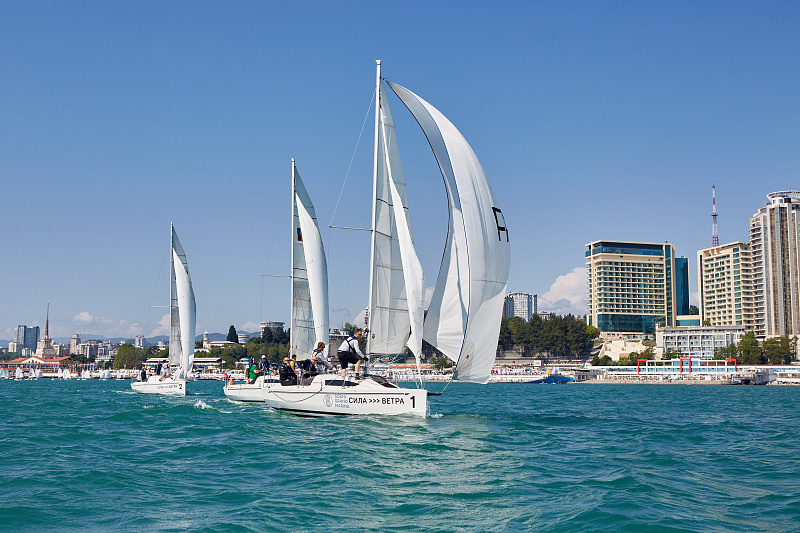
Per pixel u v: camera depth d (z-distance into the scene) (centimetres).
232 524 1215
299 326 4612
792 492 1550
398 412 2778
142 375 6097
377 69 2873
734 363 17625
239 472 1720
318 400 2911
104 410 3800
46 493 1470
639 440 2539
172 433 2569
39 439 2378
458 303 2684
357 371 2834
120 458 1948
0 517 1268
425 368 16475
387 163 2809
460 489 1522
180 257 5997
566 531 1191
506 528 1209
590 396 7569
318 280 4669
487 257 2670
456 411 3841
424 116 2802
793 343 18225
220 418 3156
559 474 1723
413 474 1689
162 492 1484
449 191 2733
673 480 1681
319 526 1210
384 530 1191
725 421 3538
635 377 17288
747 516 1312
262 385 4247
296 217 4650
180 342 5994
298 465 1809
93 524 1225
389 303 2811
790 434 2836
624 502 1397
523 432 2667
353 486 1541
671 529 1202
